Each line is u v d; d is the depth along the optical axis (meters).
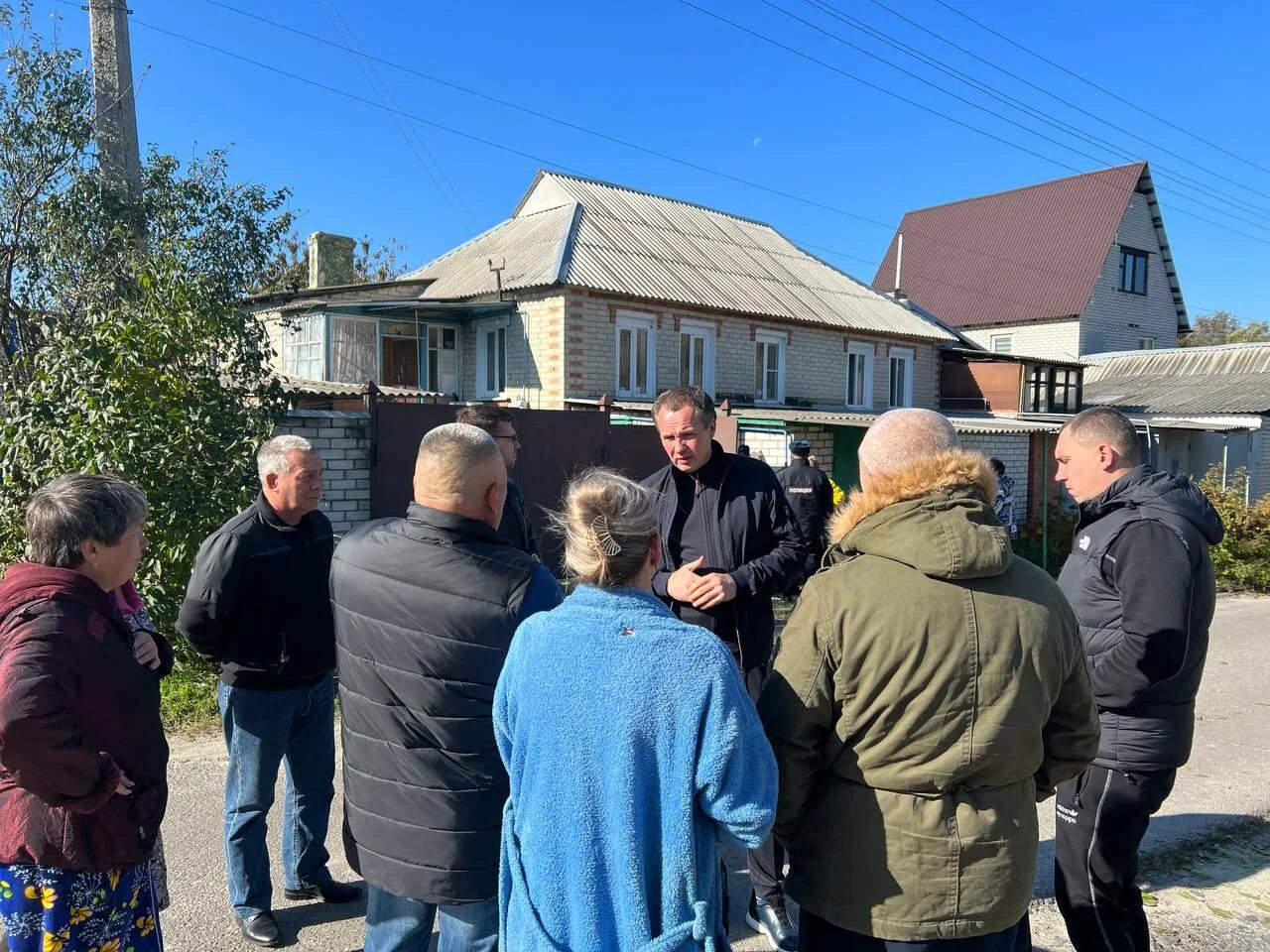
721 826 1.62
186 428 5.49
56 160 7.71
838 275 20.66
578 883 1.60
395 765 2.06
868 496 1.92
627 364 14.12
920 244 34.62
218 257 8.41
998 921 1.71
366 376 14.22
